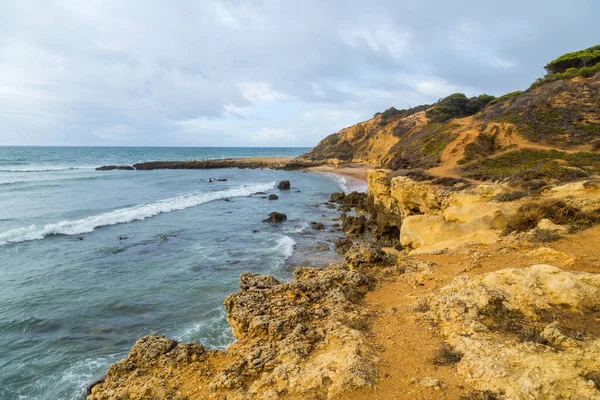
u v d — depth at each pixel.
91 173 67.69
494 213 13.72
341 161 86.94
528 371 4.66
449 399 4.66
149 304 14.30
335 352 5.95
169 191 47.00
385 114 95.38
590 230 10.53
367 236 26.09
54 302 14.38
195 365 6.34
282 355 6.13
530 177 18.33
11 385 9.77
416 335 6.32
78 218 28.47
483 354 5.24
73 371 10.34
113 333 12.25
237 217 31.81
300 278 9.96
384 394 4.89
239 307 7.91
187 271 18.05
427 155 31.70
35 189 42.41
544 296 6.29
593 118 27.72
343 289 8.58
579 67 44.31
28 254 19.88
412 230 15.52
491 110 39.75
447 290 7.65
